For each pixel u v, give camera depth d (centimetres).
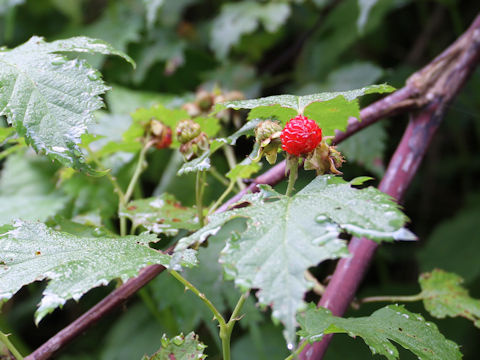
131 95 53
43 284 59
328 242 23
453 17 62
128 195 35
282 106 29
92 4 70
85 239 28
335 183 25
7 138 31
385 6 58
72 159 27
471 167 68
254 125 30
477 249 58
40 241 28
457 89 37
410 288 59
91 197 45
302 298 22
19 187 48
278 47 68
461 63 38
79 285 25
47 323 65
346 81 54
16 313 63
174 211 34
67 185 45
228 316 52
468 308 34
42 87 28
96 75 29
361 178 25
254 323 41
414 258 66
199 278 42
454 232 61
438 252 60
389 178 36
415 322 30
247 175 34
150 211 34
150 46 62
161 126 36
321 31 62
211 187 49
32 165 49
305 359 30
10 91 28
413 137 37
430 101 37
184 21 67
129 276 25
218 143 30
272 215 24
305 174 47
